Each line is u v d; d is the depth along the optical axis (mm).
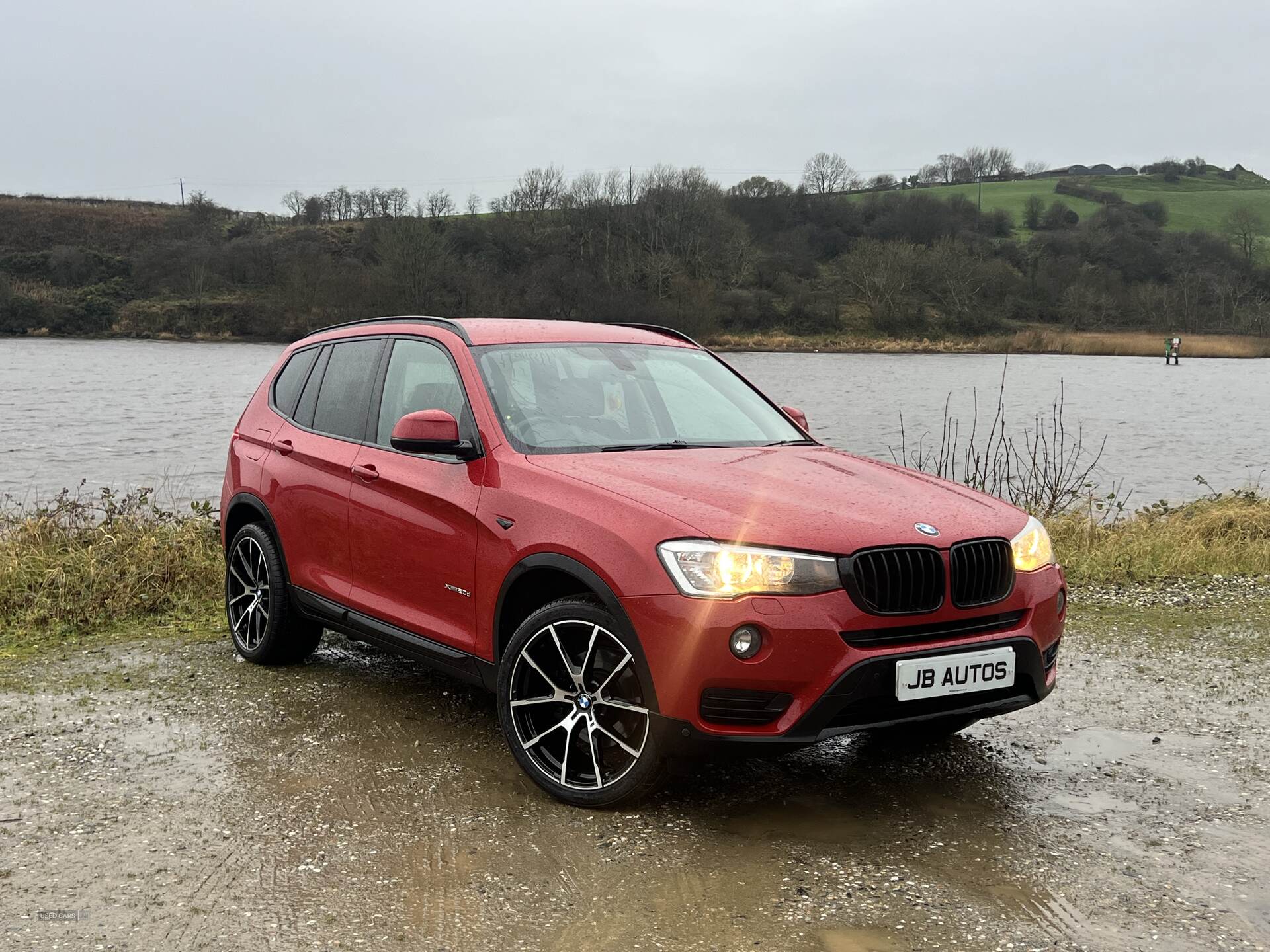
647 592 3449
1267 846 3521
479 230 123125
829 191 171875
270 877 3227
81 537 8484
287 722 4699
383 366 4984
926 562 3539
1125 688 5391
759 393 5180
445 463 4340
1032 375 77562
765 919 2973
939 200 167875
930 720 3600
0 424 32875
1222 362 108000
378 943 2838
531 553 3814
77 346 103312
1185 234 150125
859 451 26016
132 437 29109
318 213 149625
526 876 3232
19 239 135500
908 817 3730
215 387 52062
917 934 2896
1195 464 24484
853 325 123250
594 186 127062
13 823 3617
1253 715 4957
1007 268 132625
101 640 6207
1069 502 11773
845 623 3381
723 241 125938
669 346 5238
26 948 2801
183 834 3533
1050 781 4113
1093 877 3270
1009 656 3645
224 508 5824
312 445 5156
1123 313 132875
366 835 3529
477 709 4910
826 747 4492
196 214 145750
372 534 4641
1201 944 2865
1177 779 4137
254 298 119188
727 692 3371
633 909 3025
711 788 3979
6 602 6867
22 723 4676
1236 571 8672
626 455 4156
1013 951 2816
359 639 4836
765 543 3410
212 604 7074
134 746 4383
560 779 3793
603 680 3691
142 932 2891
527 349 4676
